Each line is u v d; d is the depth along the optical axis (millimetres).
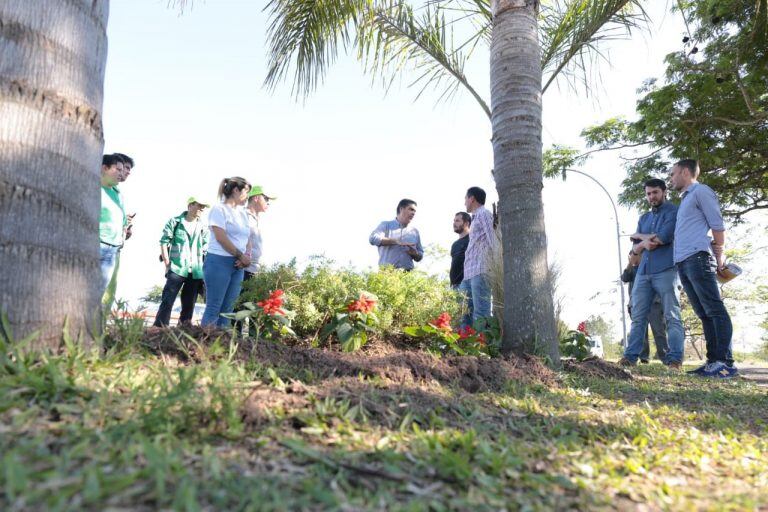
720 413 3312
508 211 5070
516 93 5160
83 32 2449
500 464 1708
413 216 6828
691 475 1976
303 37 6555
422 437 1953
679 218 5660
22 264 2121
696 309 5789
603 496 1595
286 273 5047
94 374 2096
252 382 2402
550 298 4961
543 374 4113
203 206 6723
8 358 1957
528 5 5316
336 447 1781
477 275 5980
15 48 2219
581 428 2510
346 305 4504
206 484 1294
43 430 1528
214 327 3240
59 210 2252
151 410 1718
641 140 14477
